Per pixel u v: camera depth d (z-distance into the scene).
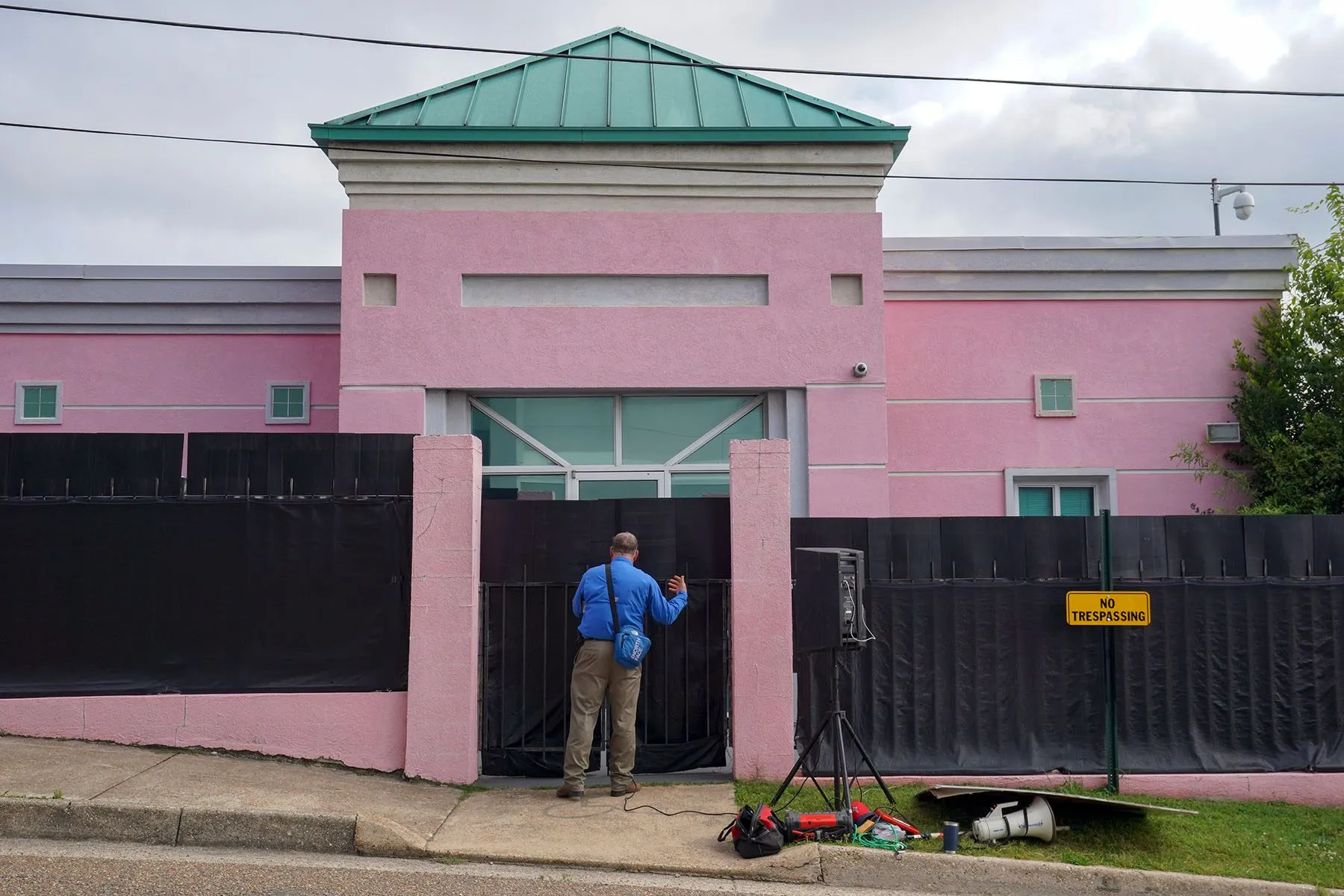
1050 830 6.67
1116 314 12.57
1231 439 12.27
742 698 7.66
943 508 12.30
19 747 7.33
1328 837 7.04
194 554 7.74
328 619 7.75
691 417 11.20
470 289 10.84
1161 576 8.05
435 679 7.60
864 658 7.88
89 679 7.62
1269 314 12.37
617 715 7.33
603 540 7.98
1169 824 7.04
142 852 6.00
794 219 10.98
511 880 5.83
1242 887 6.13
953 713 7.87
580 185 10.88
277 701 7.66
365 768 7.64
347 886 5.59
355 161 10.81
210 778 6.96
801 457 10.88
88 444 7.76
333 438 7.86
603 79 12.03
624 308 10.84
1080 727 7.91
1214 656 8.00
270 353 12.80
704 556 7.98
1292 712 7.99
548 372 10.74
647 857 6.20
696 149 10.95
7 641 7.61
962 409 12.42
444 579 7.67
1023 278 12.52
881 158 11.00
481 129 10.73
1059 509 12.54
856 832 6.49
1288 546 8.12
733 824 6.36
